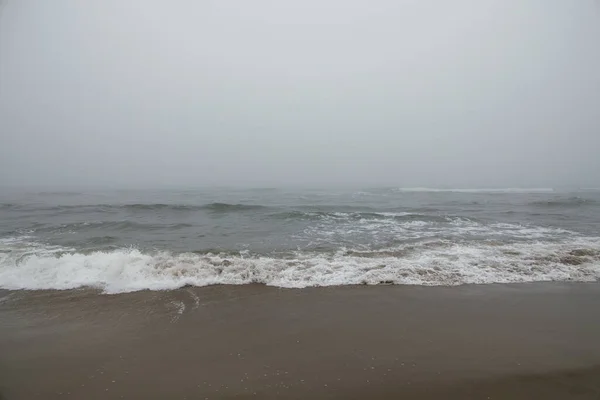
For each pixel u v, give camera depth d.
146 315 4.25
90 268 5.91
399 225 11.24
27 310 4.40
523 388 2.73
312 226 11.08
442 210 15.86
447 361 3.13
